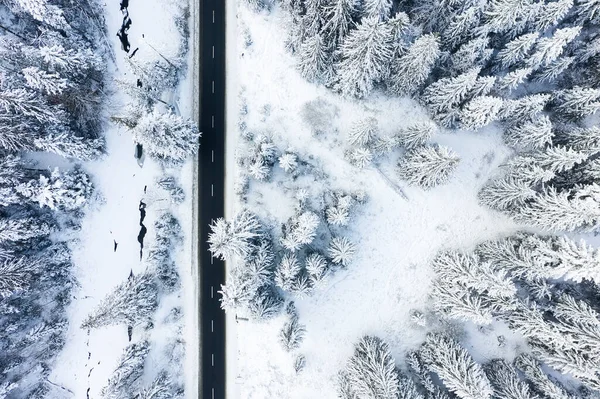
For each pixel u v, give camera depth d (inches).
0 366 1432.1
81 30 1523.1
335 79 1520.7
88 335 1581.0
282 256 1519.4
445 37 1396.4
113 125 1582.2
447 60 1443.2
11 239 1362.0
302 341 1587.1
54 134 1396.4
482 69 1472.7
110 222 1595.7
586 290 1485.0
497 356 1566.2
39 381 1535.4
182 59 1598.2
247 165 1578.5
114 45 1594.5
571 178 1401.3
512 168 1504.7
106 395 1438.2
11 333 1451.8
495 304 1396.4
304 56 1438.2
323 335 1595.7
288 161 1508.4
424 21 1416.1
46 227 1477.6
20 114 1320.1
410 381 1444.4
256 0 1545.3
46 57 1277.1
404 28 1242.6
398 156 1587.1
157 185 1578.5
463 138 1598.2
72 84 1360.7
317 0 1272.1
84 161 1563.7
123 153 1594.5
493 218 1592.0
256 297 1412.4
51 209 1526.8
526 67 1403.8
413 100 1581.0
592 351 1279.5
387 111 1592.0
